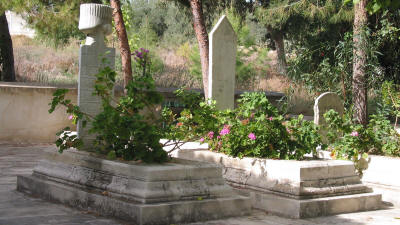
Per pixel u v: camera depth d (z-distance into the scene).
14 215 4.55
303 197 5.23
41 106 11.75
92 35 5.80
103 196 4.67
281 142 6.00
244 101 6.43
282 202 5.23
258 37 30.31
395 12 13.79
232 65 9.34
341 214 5.41
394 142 7.58
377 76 11.86
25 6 12.87
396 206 6.25
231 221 4.72
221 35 9.16
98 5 5.75
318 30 21.73
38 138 11.74
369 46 11.52
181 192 4.56
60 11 13.35
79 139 5.55
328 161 5.85
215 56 9.11
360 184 5.86
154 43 23.66
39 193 5.47
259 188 5.63
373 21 14.42
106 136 5.07
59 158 5.55
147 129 4.84
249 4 23.59
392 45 14.67
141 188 4.41
